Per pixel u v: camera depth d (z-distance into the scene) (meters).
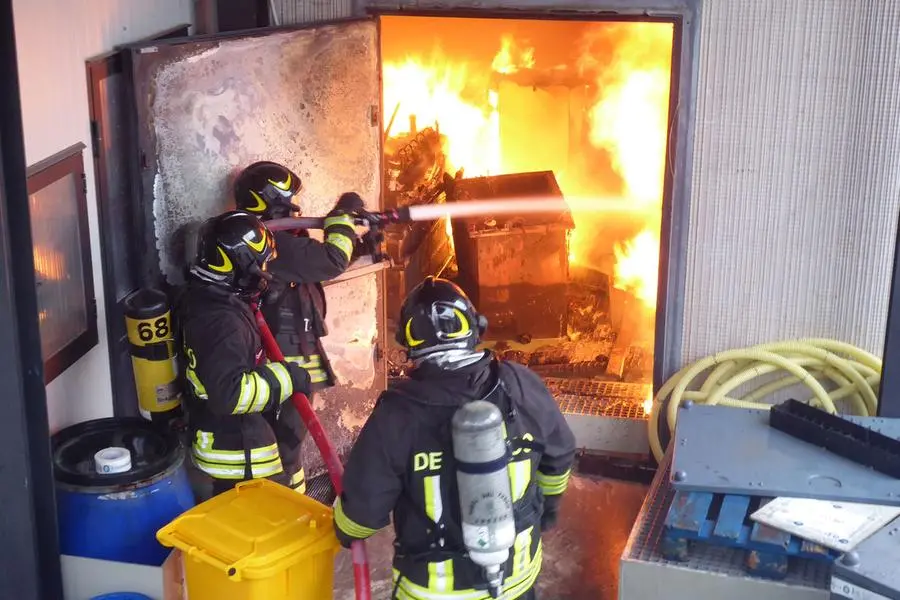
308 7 4.98
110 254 4.24
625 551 3.50
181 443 3.79
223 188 4.48
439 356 3.01
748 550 3.38
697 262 4.96
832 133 4.68
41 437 3.36
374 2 4.92
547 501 3.37
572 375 5.78
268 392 3.72
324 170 4.88
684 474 3.61
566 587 4.37
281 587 3.31
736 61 4.66
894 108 4.61
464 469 2.86
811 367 5.00
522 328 6.02
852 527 3.31
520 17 4.85
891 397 4.42
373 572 4.47
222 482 3.98
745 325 5.00
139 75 4.13
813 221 4.81
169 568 3.57
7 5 3.04
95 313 4.10
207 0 5.07
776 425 3.97
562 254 5.88
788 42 4.60
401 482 3.05
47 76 3.70
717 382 5.03
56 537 3.46
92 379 4.12
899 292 4.29
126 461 3.60
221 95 4.42
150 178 4.22
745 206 4.84
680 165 4.80
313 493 5.03
